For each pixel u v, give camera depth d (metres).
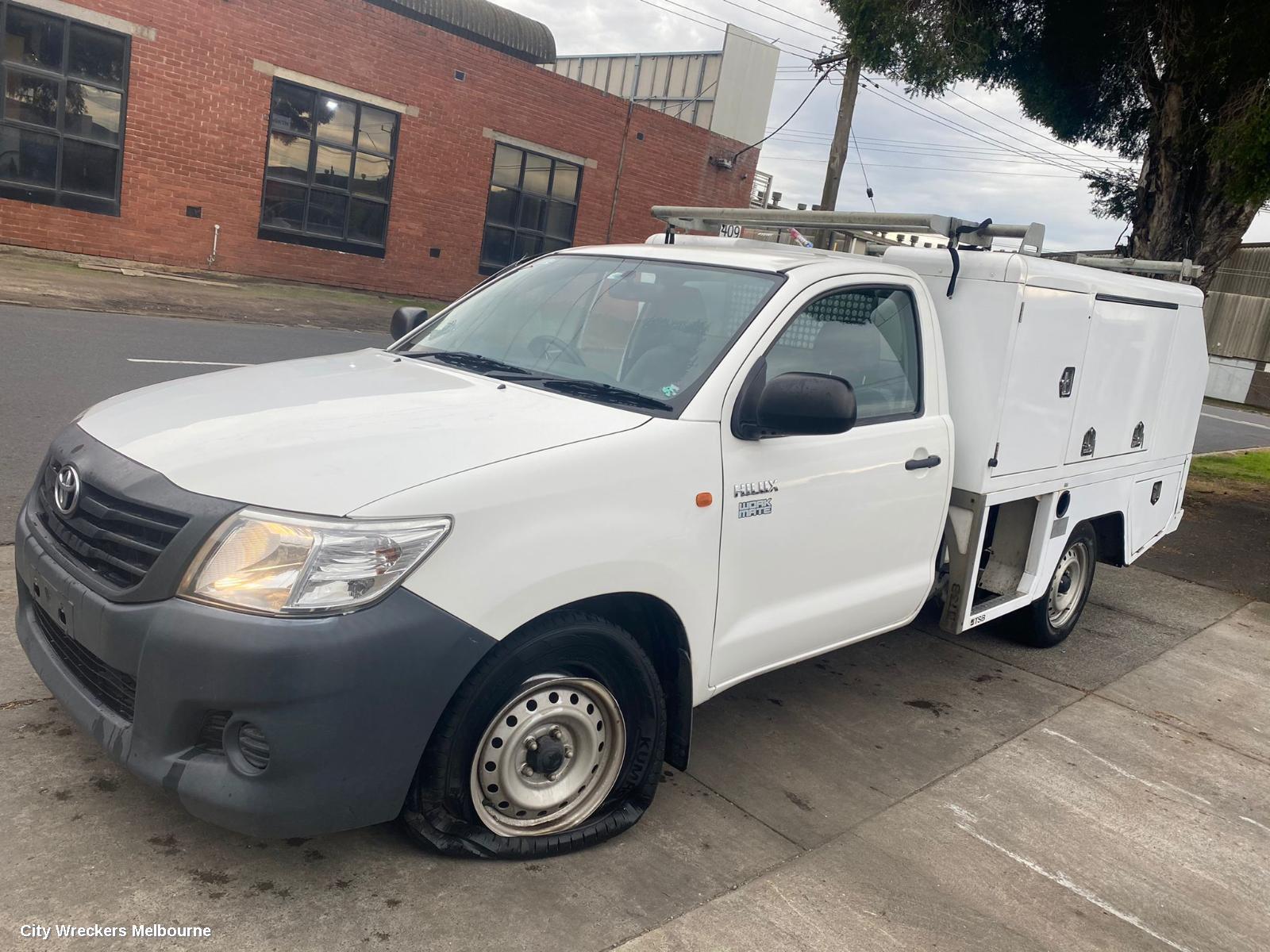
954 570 4.66
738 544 3.38
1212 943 3.17
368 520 2.51
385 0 19.84
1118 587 7.45
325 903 2.72
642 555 3.02
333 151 19.20
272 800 2.47
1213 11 9.75
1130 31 10.93
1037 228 4.36
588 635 2.94
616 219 24.41
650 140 24.39
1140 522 6.21
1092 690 5.27
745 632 3.50
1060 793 4.05
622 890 2.97
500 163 21.88
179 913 2.60
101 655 2.60
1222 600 7.38
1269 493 12.69
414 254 20.98
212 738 2.56
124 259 17.09
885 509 4.02
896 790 3.89
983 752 4.35
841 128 18.55
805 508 3.61
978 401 4.48
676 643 3.28
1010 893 3.28
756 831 3.44
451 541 2.61
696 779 3.76
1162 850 3.71
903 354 4.24
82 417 3.28
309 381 3.49
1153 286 5.67
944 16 10.68
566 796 3.09
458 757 2.78
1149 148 10.89
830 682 4.95
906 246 4.79
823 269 3.84
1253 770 4.50
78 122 16.16
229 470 2.64
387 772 2.60
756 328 3.49
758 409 3.33
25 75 15.51
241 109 17.70
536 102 21.88
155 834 2.90
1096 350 5.13
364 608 2.49
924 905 3.13
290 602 2.44
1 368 8.53
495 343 3.95
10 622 4.11
